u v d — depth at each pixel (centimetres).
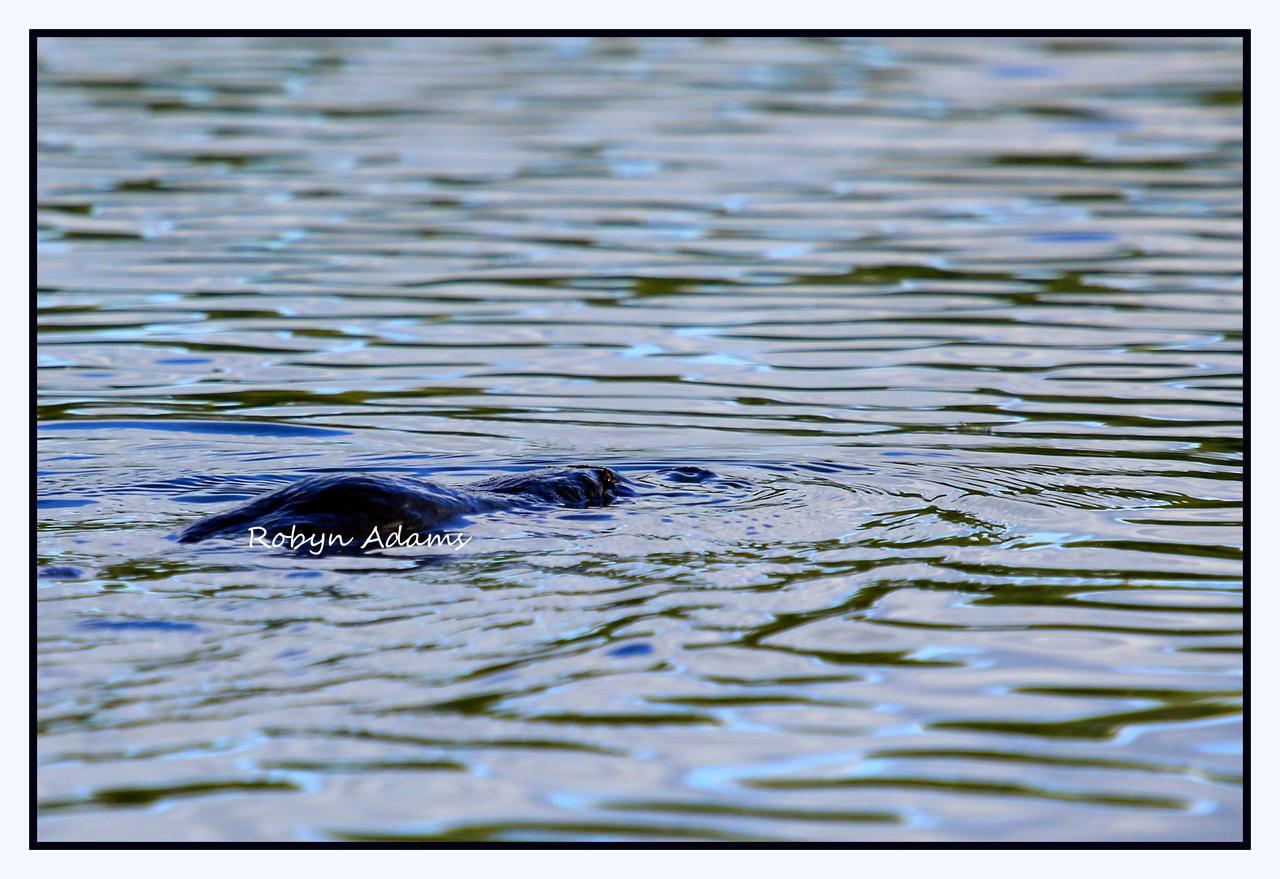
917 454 3628
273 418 3897
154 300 4925
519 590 2675
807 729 2205
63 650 2389
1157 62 8519
